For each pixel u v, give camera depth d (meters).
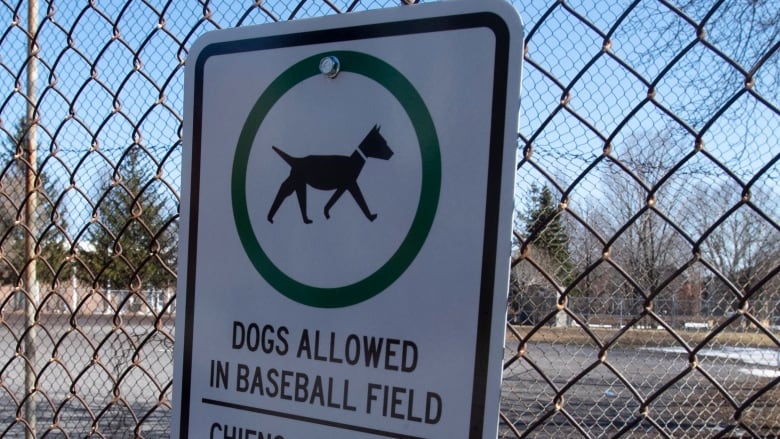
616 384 5.02
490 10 0.98
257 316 1.13
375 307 1.03
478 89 0.98
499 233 0.95
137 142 1.55
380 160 1.04
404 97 1.03
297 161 1.11
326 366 1.06
